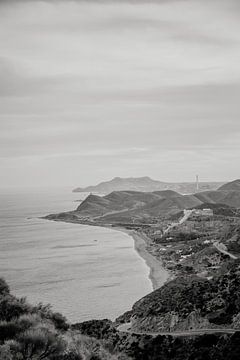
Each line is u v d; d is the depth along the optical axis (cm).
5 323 1797
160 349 3753
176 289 6372
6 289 2455
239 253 11375
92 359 1909
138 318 5494
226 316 4756
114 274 11262
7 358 1533
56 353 1661
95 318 7206
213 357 3316
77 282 10300
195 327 4781
